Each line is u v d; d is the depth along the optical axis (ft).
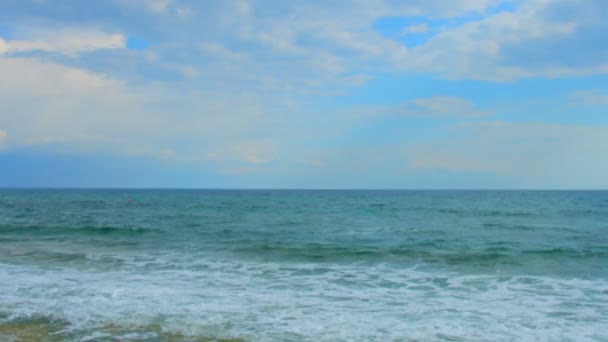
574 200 256.11
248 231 79.15
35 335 23.98
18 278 38.47
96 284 36.35
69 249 55.52
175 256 50.47
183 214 127.75
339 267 44.88
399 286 36.88
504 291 35.27
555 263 47.24
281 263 46.75
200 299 31.83
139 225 89.40
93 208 160.35
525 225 93.86
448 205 192.95
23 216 116.26
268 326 25.84
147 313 28.14
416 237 72.23
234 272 42.01
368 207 174.70
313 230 82.89
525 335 24.81
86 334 24.18
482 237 72.13
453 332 25.20
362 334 24.64
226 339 23.59
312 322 26.68
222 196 346.13
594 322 27.22
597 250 55.42
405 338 24.13
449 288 36.24
